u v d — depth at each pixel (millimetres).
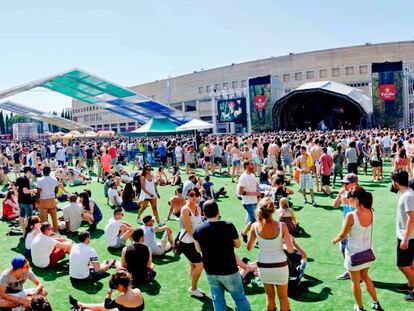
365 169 18203
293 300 5660
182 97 90000
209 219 4609
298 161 12250
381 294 5668
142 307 4918
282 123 54156
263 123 50781
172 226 10336
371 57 67750
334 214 10750
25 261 5578
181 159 24062
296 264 5945
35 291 5840
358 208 4891
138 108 33562
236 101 53750
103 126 107812
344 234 4941
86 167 25234
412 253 5375
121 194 13336
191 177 11266
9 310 5430
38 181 9359
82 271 6734
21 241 9375
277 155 17344
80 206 9891
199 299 5934
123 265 6559
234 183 17438
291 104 54969
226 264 4449
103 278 6918
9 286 5504
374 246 7840
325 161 13516
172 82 92000
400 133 24781
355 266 4895
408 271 5480
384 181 15875
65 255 8094
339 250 7750
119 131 101500
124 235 8531
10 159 25266
